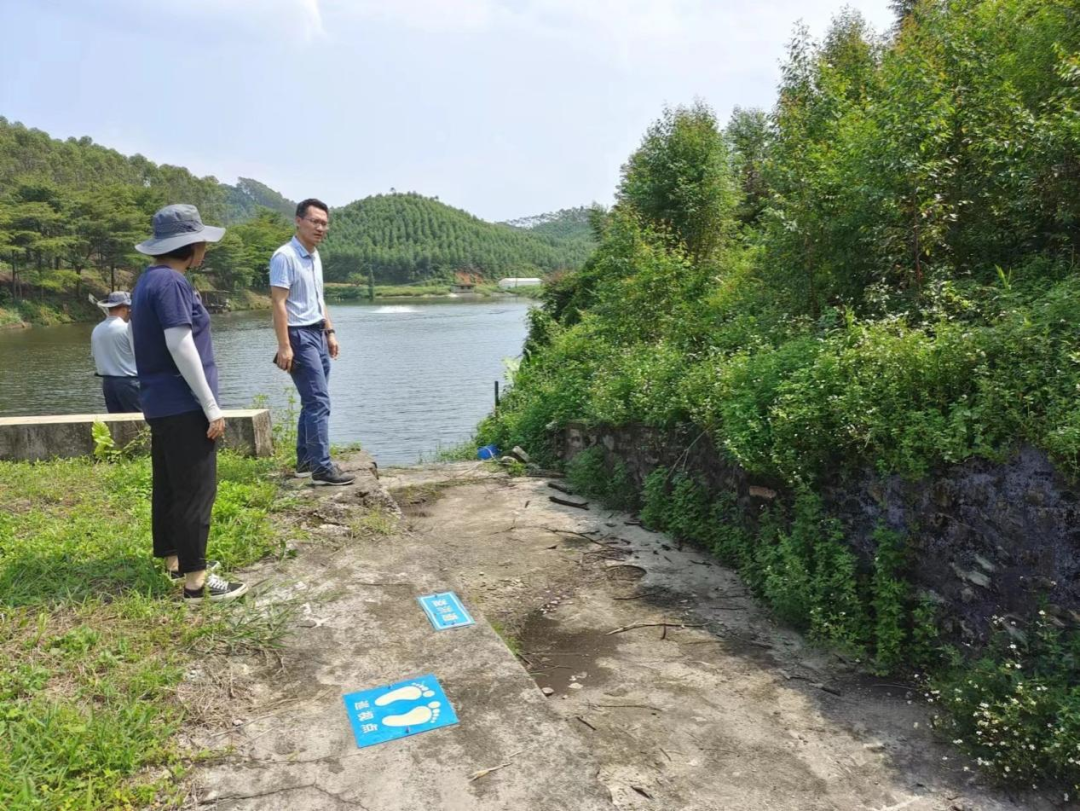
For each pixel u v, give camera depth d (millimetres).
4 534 3965
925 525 3330
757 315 6586
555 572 4512
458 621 3266
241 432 5949
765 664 3391
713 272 9797
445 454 11430
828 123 6188
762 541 4156
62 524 4168
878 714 2979
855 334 4305
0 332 49188
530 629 3791
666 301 8820
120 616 3111
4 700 2512
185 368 3074
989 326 3902
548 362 11703
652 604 4055
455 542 5070
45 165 110250
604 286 10125
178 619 3102
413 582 3658
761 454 4094
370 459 5930
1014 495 2938
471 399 23078
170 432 3170
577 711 3004
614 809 2164
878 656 3297
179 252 3215
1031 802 2463
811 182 5516
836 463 3838
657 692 3154
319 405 5039
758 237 6832
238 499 4496
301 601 3412
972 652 3109
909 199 4891
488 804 2172
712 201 12164
